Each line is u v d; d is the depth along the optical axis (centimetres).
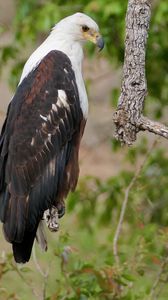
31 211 1177
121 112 1073
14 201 1173
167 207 1633
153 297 1291
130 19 1063
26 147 1195
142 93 1069
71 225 1738
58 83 1210
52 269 1438
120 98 1077
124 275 1198
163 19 1603
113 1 1606
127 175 1650
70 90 1213
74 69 1227
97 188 1664
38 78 1212
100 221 1677
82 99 1228
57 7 1666
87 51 1738
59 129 1211
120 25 1612
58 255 1194
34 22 1709
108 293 1186
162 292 1431
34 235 1178
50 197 1197
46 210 1192
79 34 1240
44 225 1218
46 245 1184
